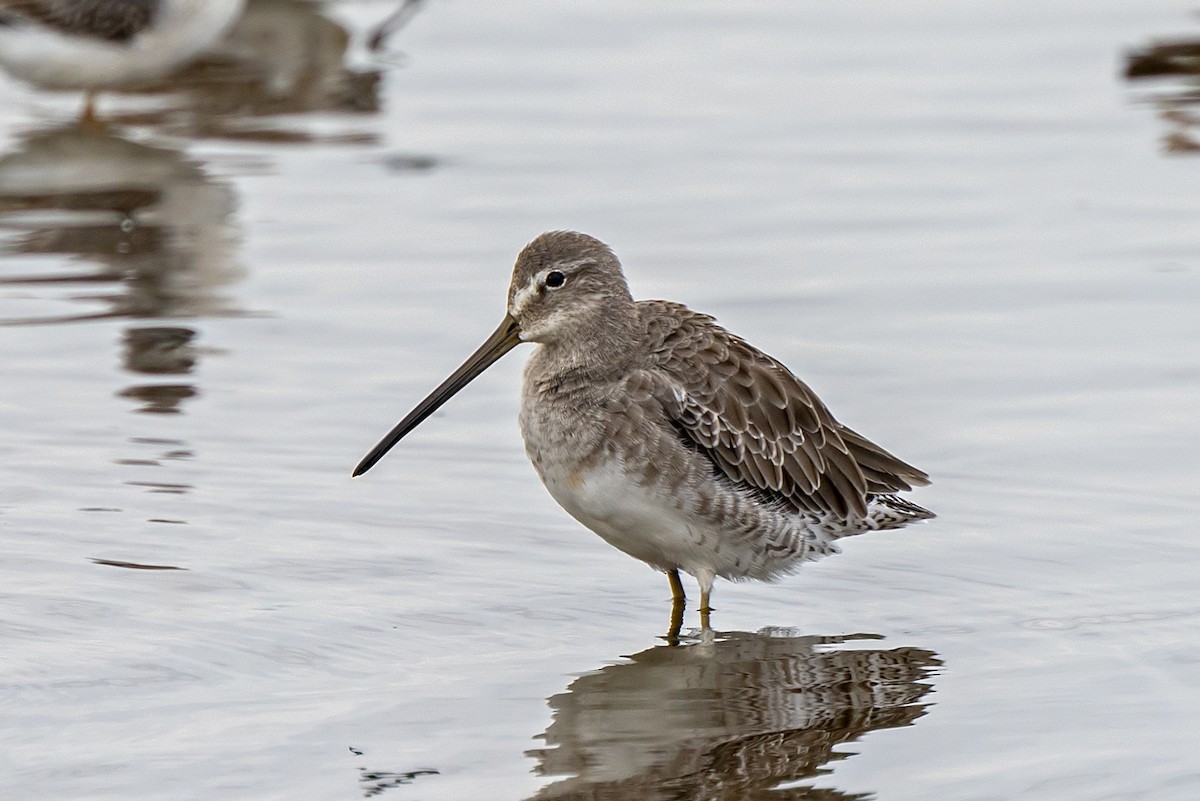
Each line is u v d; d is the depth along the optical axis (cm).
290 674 1042
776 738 967
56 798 884
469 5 3064
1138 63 2662
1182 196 2078
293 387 1555
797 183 2147
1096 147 2277
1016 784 905
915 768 928
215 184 2150
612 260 1194
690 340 1202
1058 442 1422
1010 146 2291
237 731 964
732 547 1174
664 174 2186
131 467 1373
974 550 1242
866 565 1238
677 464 1159
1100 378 1561
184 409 1501
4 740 947
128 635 1088
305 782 906
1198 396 1516
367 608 1143
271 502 1316
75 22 2333
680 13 3017
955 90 2558
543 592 1184
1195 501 1308
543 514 1315
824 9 3033
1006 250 1909
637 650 1097
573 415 1174
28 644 1070
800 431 1207
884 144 2308
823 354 1620
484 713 996
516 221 2008
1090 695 1014
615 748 952
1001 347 1639
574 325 1183
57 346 1644
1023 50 2764
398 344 1662
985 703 1009
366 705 1002
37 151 2267
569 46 2812
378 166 2228
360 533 1266
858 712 999
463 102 2519
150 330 1689
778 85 2591
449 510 1315
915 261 1875
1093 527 1270
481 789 902
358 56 2755
